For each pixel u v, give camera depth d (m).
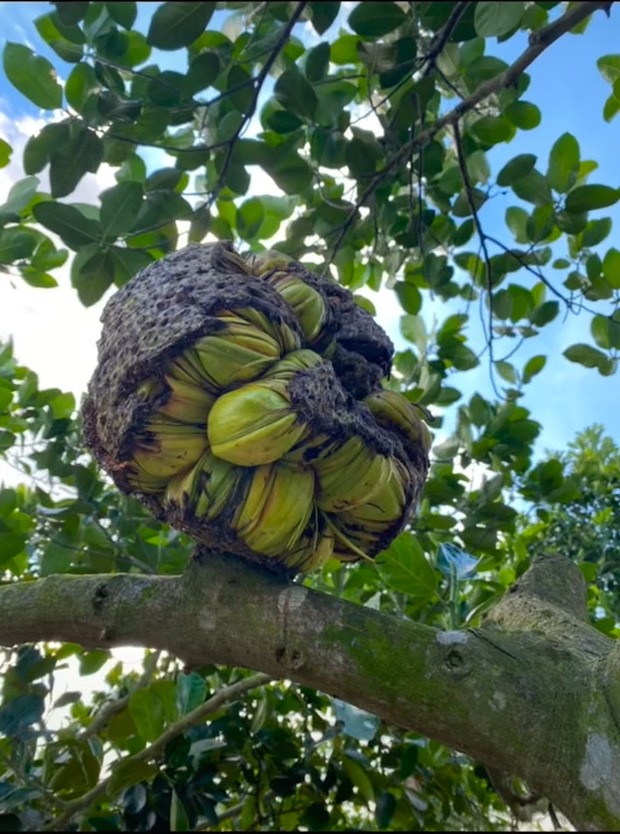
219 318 0.53
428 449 0.64
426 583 0.93
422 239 0.87
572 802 0.44
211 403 0.53
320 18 0.57
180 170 0.79
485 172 0.93
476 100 0.68
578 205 0.83
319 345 0.62
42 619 0.63
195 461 0.54
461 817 1.49
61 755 0.97
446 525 1.07
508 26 0.53
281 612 0.54
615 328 0.89
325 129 0.80
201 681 0.99
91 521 1.06
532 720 0.46
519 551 1.16
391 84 0.72
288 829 1.20
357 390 0.62
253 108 0.70
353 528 0.62
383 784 1.18
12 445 0.97
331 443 0.54
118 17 0.55
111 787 0.82
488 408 1.04
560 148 0.83
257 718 1.05
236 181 0.81
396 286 1.01
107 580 0.62
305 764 1.09
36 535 1.10
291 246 0.94
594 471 1.23
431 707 0.48
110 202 0.75
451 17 0.61
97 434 0.59
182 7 0.53
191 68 0.67
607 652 0.50
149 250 0.87
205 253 0.57
